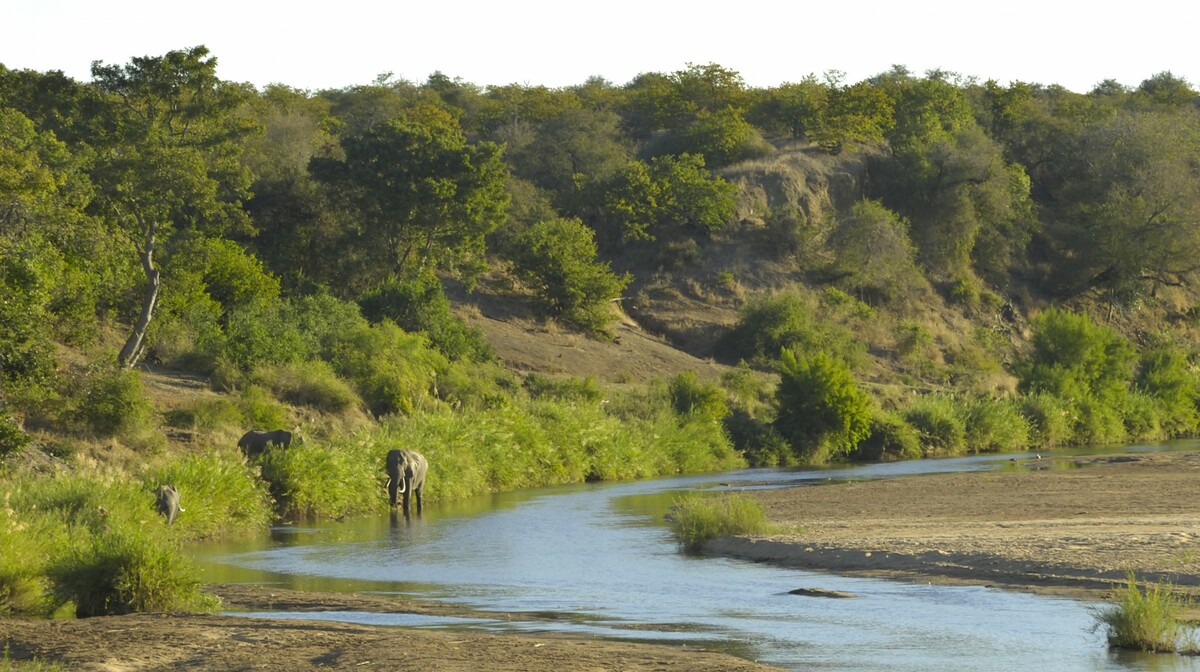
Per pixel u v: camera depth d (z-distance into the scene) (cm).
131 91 5819
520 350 8062
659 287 10431
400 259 8300
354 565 2881
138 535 2402
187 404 4900
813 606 2172
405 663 1655
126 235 5688
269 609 2217
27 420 4094
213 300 6272
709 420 7038
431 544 3294
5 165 4406
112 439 4184
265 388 5388
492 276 9375
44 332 4131
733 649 1800
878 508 3909
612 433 6197
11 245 4072
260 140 8912
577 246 9062
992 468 6125
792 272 10881
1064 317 9262
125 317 5906
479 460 5253
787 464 7056
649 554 3017
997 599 2180
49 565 2273
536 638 1878
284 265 8075
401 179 8088
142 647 1772
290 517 3997
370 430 5216
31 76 6066
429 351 6481
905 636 1875
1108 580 2278
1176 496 3978
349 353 6003
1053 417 8469
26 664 1645
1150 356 10075
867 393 8031
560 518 3988
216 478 3616
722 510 3189
